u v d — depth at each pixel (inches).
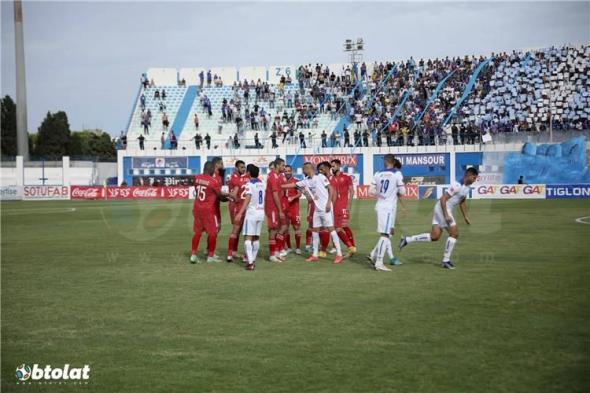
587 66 1871.3
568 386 190.4
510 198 1469.0
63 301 322.3
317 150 1793.8
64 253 530.9
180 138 1987.0
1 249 561.9
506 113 1840.6
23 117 2183.8
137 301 319.9
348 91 2043.6
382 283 364.2
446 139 1737.2
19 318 285.7
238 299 321.1
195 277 395.5
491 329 255.1
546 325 260.8
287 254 515.8
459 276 387.2
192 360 220.2
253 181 421.1
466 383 193.8
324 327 261.3
